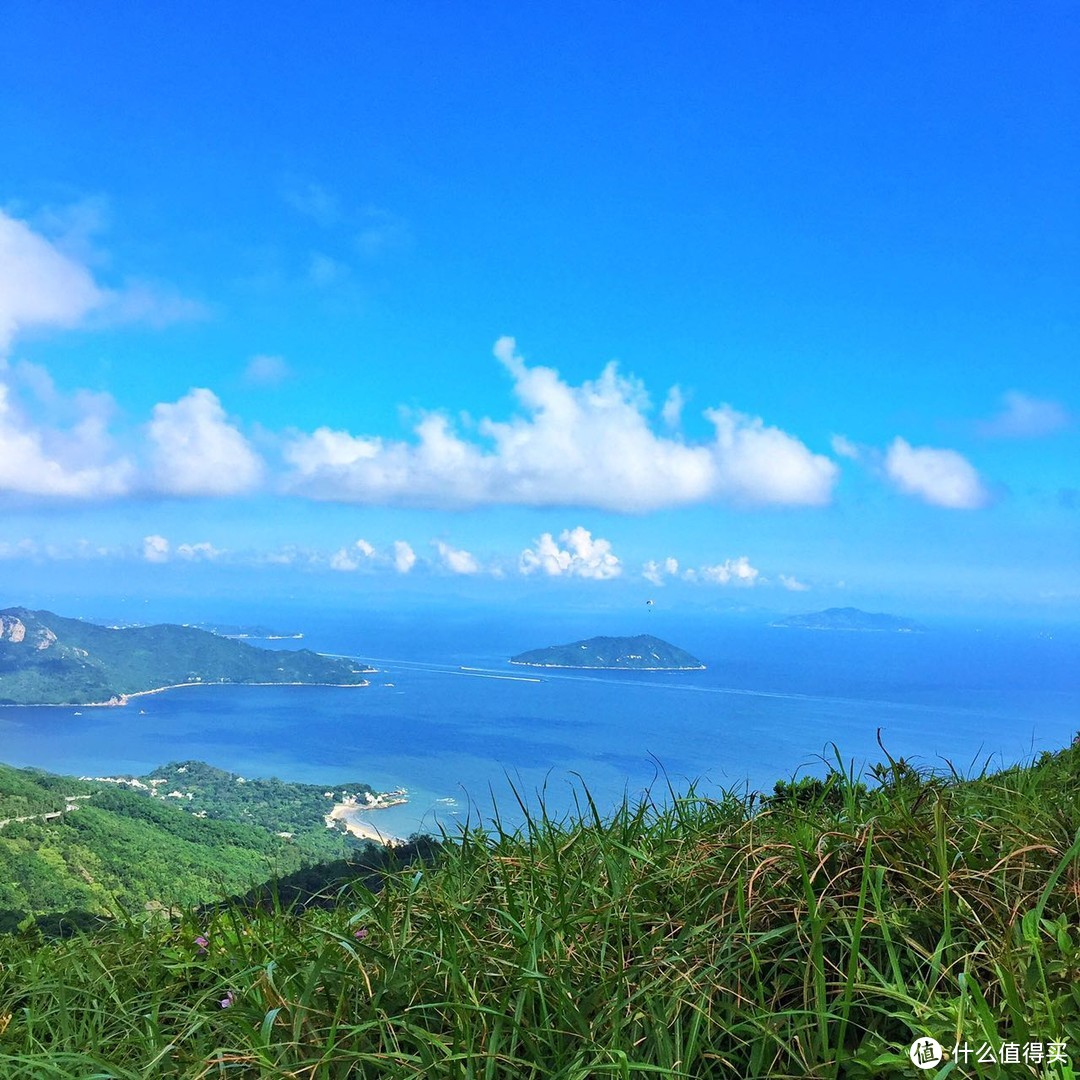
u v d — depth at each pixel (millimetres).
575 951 2359
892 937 2088
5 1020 2678
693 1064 1904
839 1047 1740
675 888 2637
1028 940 1820
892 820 2508
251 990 2389
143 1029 2578
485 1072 1925
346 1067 2033
